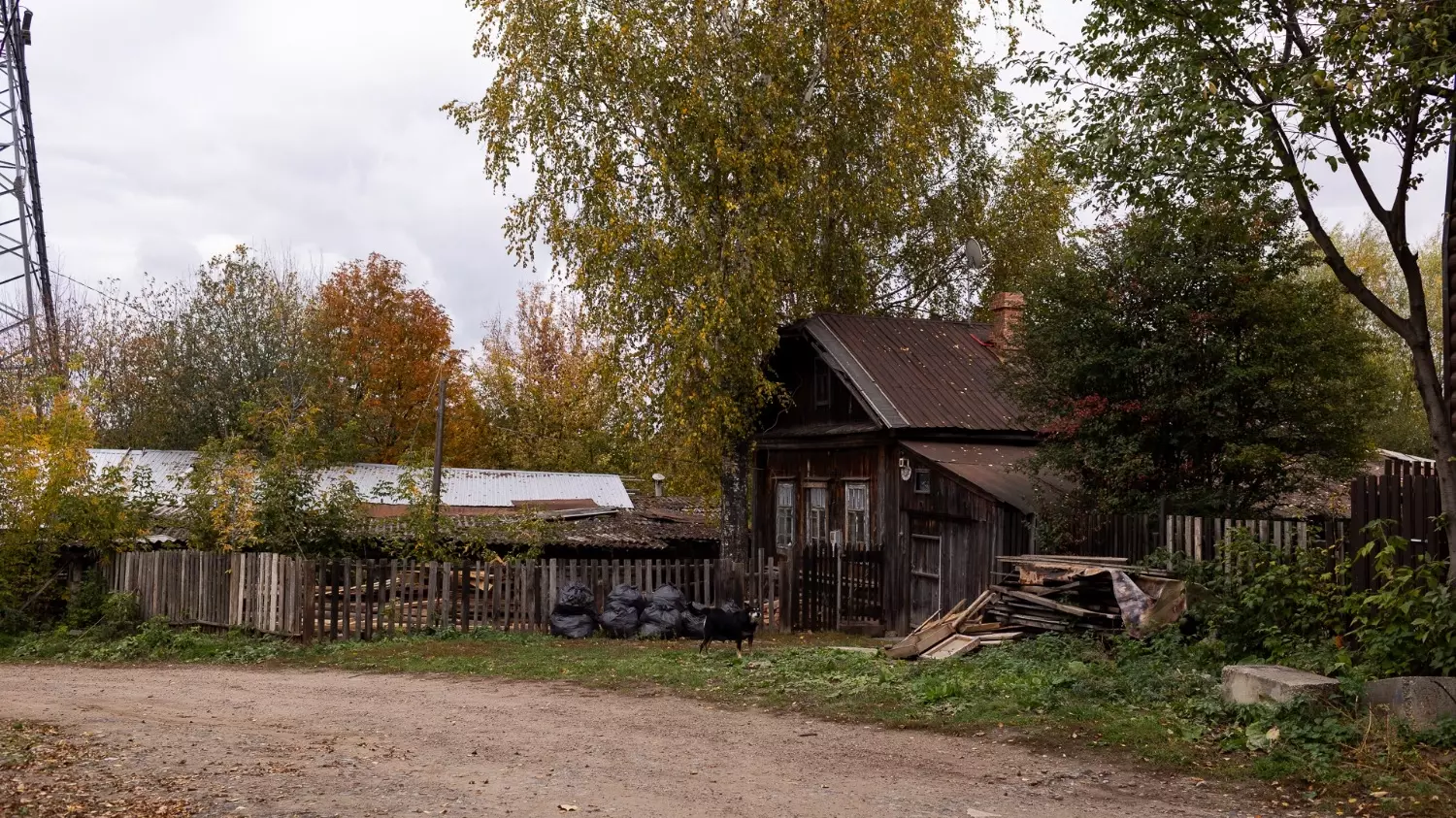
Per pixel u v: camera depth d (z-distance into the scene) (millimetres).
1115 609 13844
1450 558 10797
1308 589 11680
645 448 25438
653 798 7793
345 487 21328
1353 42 11711
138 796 7621
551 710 11750
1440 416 11797
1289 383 15164
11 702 12617
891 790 8000
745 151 23203
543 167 23547
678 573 21312
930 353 25219
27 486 21578
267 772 8453
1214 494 15523
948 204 33594
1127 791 7883
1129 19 13812
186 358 41156
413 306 48844
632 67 23047
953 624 14938
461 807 7457
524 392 52562
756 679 13086
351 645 18281
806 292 29234
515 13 23359
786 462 26891
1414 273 12430
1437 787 7520
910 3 23984
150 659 18250
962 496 20312
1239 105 12789
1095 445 16516
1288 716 9000
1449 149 11766
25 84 38156
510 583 20172
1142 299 16297
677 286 23203
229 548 20844
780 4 23984
